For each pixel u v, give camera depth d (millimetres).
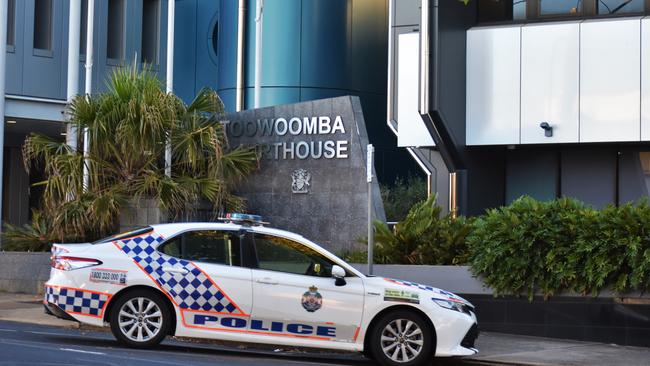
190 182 26922
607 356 18719
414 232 23078
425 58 25906
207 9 41906
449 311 16906
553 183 28391
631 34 25875
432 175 28750
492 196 28312
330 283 16828
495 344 19984
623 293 20406
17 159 44875
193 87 42062
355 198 26188
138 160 27391
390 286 16938
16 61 36094
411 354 16828
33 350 15828
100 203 26359
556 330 20938
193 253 16938
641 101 25750
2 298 26609
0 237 30047
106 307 16703
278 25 38000
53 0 37188
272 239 17094
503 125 27000
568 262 20391
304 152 27000
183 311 16625
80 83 37469
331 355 18656
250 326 16719
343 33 38594
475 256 21734
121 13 39125
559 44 26562
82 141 28594
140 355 15828
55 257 17062
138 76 27906
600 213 20500
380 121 39469
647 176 27297
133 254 16859
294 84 37906
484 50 27266
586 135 26203
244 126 28016
